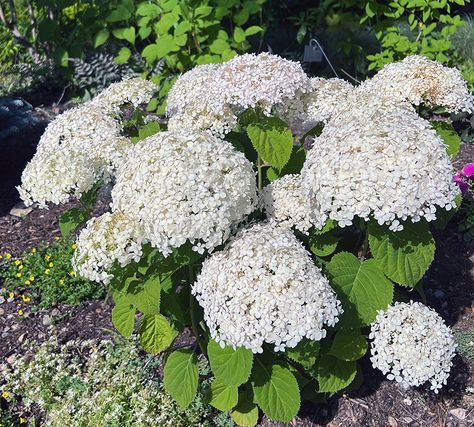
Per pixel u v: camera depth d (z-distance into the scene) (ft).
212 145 2.24
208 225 2.13
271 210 2.53
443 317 3.41
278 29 7.24
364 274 2.56
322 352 2.66
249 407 2.83
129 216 2.23
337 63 6.43
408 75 2.76
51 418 3.00
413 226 2.48
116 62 5.69
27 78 6.37
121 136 2.92
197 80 2.89
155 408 2.89
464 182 4.01
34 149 5.43
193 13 5.34
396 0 5.66
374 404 2.97
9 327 3.59
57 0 6.11
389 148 2.17
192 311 2.68
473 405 2.96
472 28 6.11
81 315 3.62
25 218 4.56
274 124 2.60
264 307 2.12
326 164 2.24
